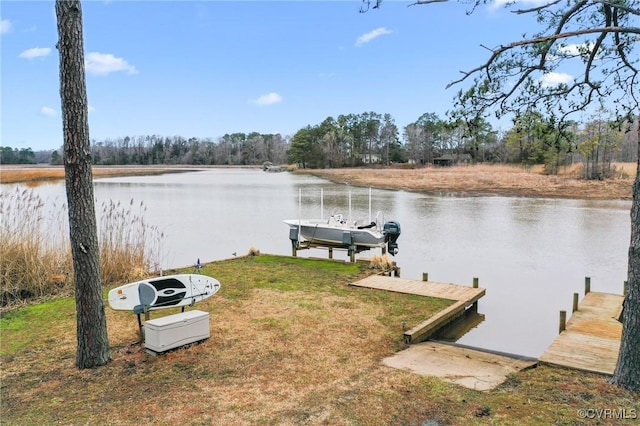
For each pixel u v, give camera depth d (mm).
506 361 5301
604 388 4324
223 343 5770
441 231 17750
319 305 7496
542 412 3850
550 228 18266
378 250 14055
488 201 28391
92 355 5055
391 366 5055
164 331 5355
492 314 8570
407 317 6922
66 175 4805
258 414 3920
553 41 4562
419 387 4449
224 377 4754
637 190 4074
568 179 38469
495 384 4527
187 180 56656
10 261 8070
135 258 10008
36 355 5496
